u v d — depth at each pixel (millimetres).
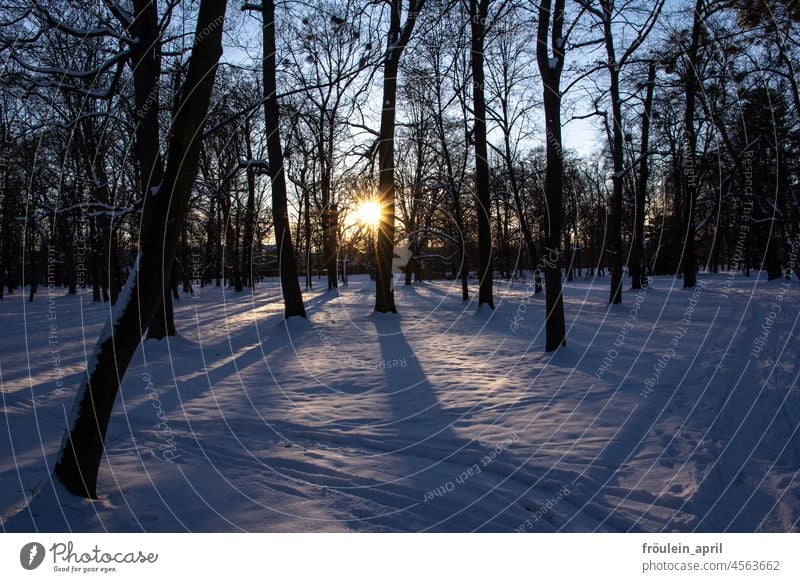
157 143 10336
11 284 38875
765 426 4730
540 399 6441
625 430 5133
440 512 3715
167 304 11422
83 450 3664
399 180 21172
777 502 3490
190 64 3594
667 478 4016
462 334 12555
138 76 10039
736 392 5875
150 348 10617
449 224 25547
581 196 26750
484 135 15930
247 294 32781
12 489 3963
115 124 12039
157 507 3711
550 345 9078
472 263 41250
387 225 15914
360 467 4527
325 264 25609
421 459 4727
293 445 5125
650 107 18125
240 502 3840
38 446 5062
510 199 23531
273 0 12961
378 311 16078
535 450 4758
